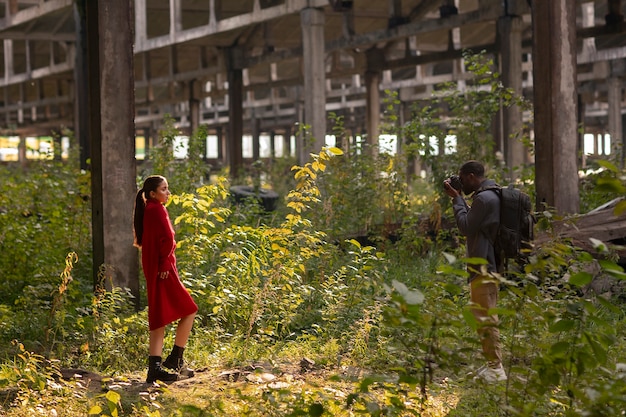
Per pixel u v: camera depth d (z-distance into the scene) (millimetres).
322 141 22641
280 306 9430
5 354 8398
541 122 11516
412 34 24828
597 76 33938
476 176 7035
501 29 22516
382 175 16781
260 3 25234
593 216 10984
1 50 39281
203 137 17500
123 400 6770
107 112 10109
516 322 5785
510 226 6789
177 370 7730
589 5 30000
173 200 10438
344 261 11828
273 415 5766
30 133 58062
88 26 10195
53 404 6551
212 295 9406
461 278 9961
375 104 31188
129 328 8789
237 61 31328
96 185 10203
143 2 29734
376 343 8438
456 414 6039
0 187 15812
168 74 35094
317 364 8031
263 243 10570
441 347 4922
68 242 12898
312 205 14047
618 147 16266
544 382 4777
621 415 4492
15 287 11602
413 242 13570
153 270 7586
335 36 30266
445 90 15953
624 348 7566
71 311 9477
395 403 5152
